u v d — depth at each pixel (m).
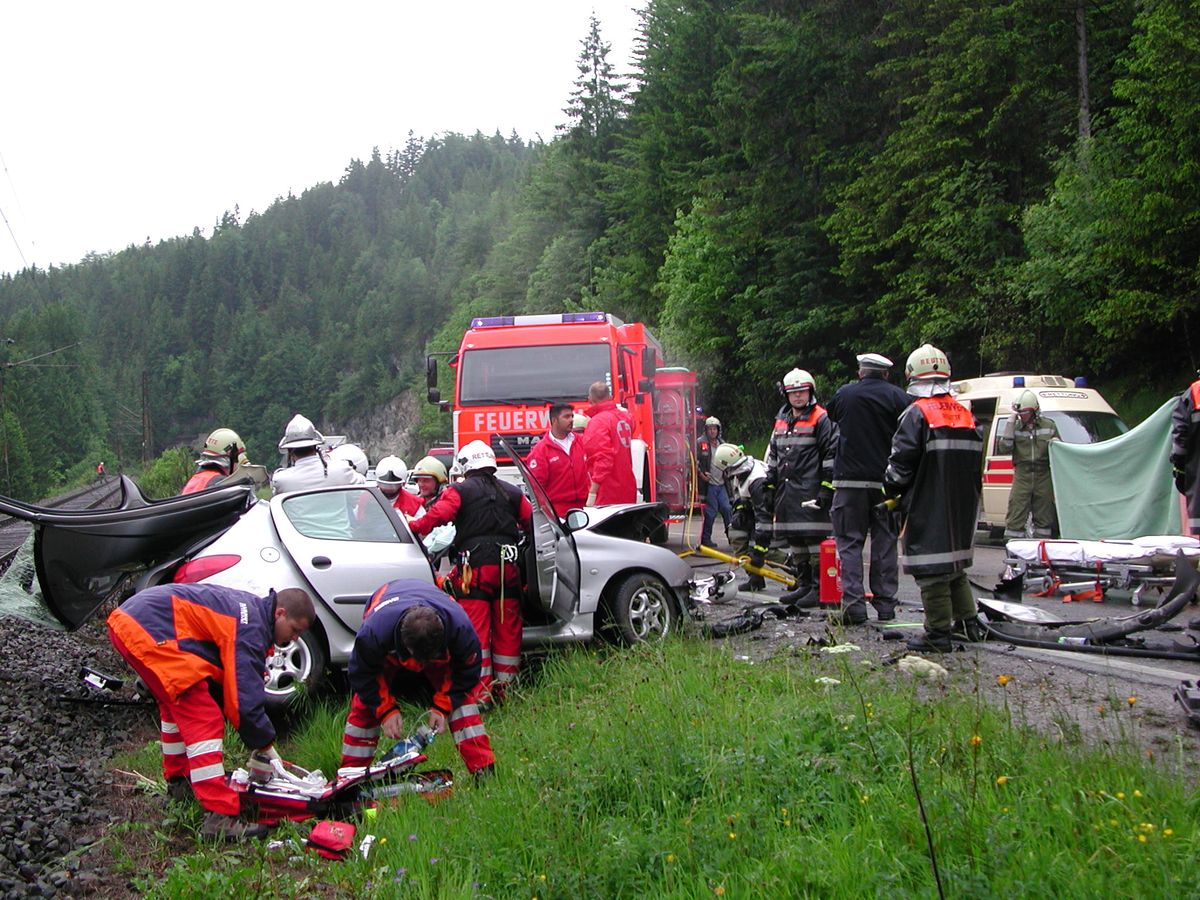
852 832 4.10
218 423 174.12
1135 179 20.05
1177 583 7.18
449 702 5.71
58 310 121.94
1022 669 6.75
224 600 5.50
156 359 192.62
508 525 7.48
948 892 3.53
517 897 4.21
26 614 9.75
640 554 8.29
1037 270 22.00
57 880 4.64
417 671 5.65
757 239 32.97
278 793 5.59
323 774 6.27
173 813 5.52
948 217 24.94
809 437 9.23
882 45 27.98
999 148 25.64
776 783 4.67
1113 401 24.00
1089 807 3.98
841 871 3.80
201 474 8.91
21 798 5.65
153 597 5.41
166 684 5.28
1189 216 19.19
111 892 4.62
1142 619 7.25
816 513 9.23
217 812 5.34
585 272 59.81
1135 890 3.38
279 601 5.63
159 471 46.44
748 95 32.12
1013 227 25.33
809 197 31.72
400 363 157.25
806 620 8.80
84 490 58.06
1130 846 3.65
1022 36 24.77
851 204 28.19
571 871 4.18
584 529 8.39
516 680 7.48
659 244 46.25
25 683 8.27
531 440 13.70
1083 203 21.48
